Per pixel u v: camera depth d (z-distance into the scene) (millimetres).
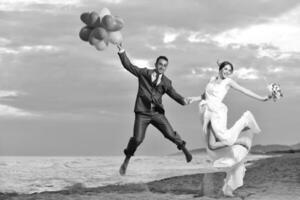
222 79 7160
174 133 8070
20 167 17203
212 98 7023
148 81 7895
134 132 7949
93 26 7875
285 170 9664
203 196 6926
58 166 17719
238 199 6578
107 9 7953
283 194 6891
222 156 6914
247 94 7066
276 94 6988
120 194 7223
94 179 11359
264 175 9219
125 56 7906
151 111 7926
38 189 9484
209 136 6988
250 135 6988
